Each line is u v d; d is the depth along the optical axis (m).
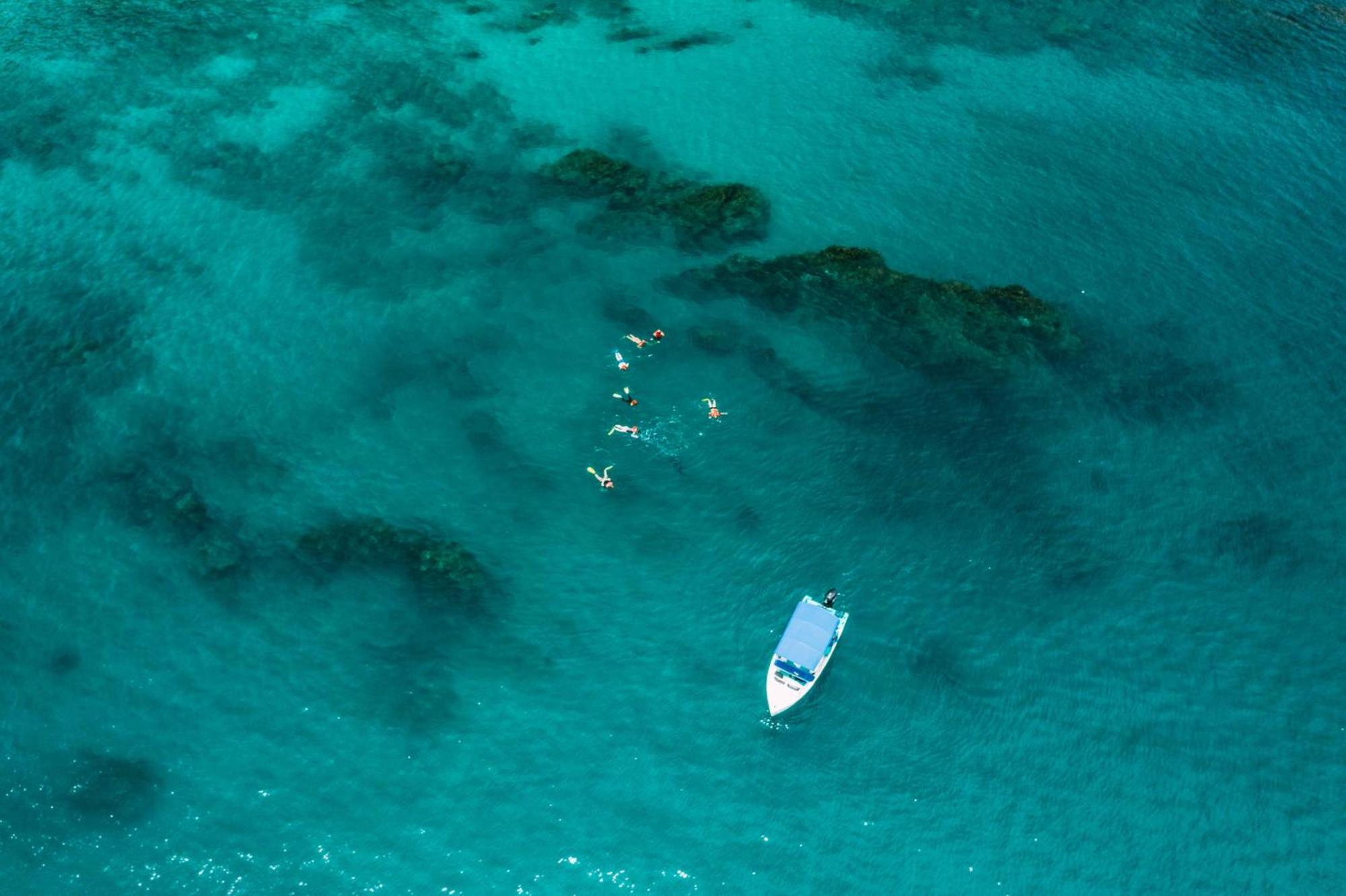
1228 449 50.12
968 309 55.47
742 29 77.38
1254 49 76.75
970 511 47.25
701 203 61.28
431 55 73.12
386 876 35.62
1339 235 61.66
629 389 51.50
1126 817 38.12
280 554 44.22
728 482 47.97
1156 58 75.56
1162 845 37.47
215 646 41.25
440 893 35.34
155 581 43.06
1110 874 36.69
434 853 36.25
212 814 36.84
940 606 44.03
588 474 48.00
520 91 70.19
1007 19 79.06
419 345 53.22
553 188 62.59
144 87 69.06
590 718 40.03
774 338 54.06
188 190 61.53
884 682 41.66
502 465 48.19
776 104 70.00
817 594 44.25
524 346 53.34
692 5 80.00
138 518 45.19
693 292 56.41
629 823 37.38
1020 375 52.66
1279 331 55.75
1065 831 37.72
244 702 39.75
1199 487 48.50
